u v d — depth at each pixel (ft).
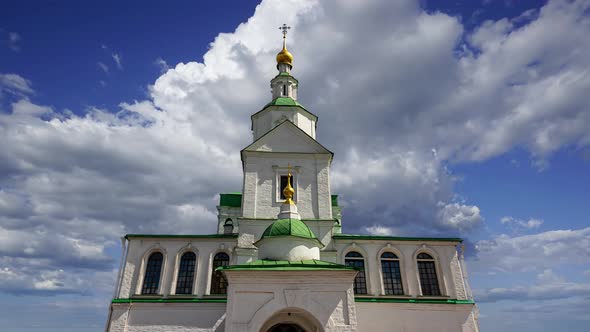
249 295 59.52
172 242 104.42
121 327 92.89
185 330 93.20
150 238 104.37
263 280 60.44
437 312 97.66
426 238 106.73
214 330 93.45
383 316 96.12
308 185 106.93
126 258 101.50
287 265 63.10
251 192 104.83
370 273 101.55
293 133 112.68
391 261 104.42
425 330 95.40
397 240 105.91
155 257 103.19
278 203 104.01
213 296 97.66
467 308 98.53
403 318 96.32
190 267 102.37
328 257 98.68
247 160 108.68
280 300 59.21
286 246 70.49
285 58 142.41
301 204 104.63
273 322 69.46
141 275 99.91
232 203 146.00
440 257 105.29
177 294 97.91
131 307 95.45
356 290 99.76
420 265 104.73
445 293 100.78
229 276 60.39
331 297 60.08
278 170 107.96
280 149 110.42
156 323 93.86
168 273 100.73
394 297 98.43
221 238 104.94
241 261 96.37
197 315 94.89
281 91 135.03
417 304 98.07
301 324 69.56
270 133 112.16
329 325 58.13
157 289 98.99
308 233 73.72
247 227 100.12
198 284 99.25
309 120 129.18
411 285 101.35
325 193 105.91
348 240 104.58
